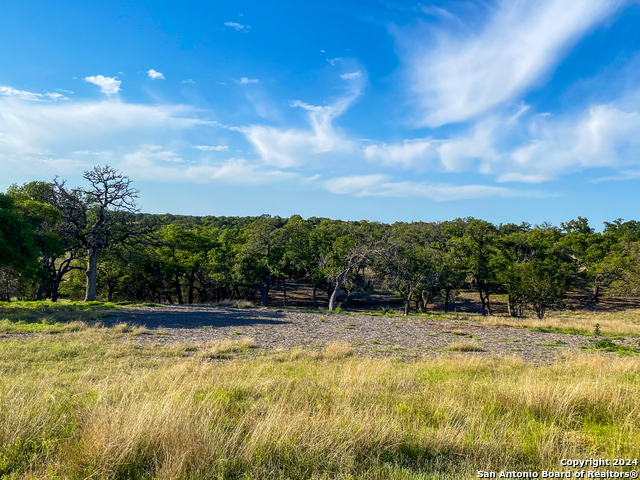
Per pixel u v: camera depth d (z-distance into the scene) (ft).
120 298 170.50
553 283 122.52
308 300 204.03
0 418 14.92
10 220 83.56
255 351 51.67
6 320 64.75
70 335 55.06
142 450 13.37
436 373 35.01
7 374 30.27
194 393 20.72
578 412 19.99
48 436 14.40
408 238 187.62
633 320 146.20
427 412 20.01
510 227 299.99
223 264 155.84
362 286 163.84
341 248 152.87
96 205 116.98
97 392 21.86
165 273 158.61
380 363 39.06
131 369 35.17
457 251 169.99
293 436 14.90
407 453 14.89
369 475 12.84
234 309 110.83
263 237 158.20
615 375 33.88
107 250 138.51
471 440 15.72
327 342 62.69
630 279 166.09
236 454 13.56
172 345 50.88
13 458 12.87
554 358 54.49
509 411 19.72
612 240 245.86
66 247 119.14
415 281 141.08
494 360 47.67
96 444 12.94
